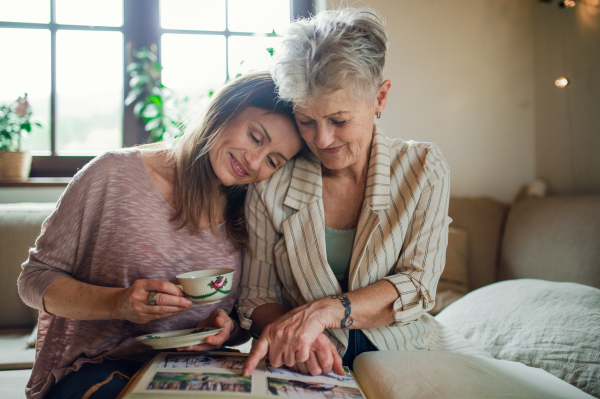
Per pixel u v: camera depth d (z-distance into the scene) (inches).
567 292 50.4
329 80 32.2
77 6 95.3
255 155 37.4
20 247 67.4
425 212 39.7
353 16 34.7
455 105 95.6
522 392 28.8
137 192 39.1
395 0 94.0
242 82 38.4
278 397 25.6
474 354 41.0
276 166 39.3
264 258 43.1
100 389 31.7
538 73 94.4
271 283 43.9
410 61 94.7
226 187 43.4
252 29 100.7
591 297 47.4
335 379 30.4
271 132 36.8
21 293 36.8
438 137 95.5
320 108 33.8
